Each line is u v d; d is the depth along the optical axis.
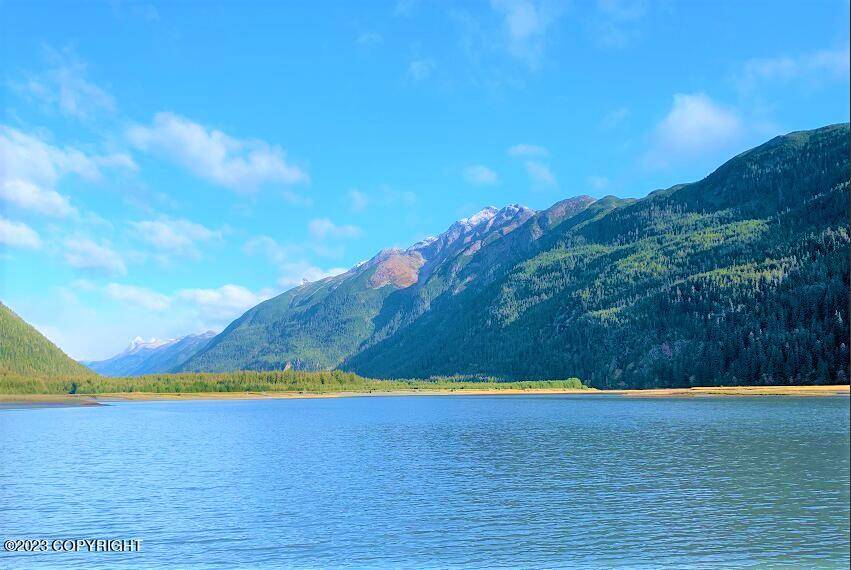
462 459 93.25
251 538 52.69
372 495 67.88
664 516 57.88
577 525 55.22
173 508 62.75
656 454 94.62
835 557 46.69
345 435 132.00
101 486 74.06
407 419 178.50
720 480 73.62
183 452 104.62
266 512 60.84
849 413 161.00
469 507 62.00
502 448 105.44
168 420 183.75
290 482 75.69
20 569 46.03
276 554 48.75
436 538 52.09
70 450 108.06
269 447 111.00
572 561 46.44
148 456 99.69
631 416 169.25
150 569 45.84
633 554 47.75
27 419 191.88
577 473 79.62
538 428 140.75
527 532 53.28
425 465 87.81
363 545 50.56
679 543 50.12
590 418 166.50
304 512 60.69
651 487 70.31
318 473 81.94
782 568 44.56
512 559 47.00
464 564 46.16
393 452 102.50
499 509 61.03
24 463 92.50
